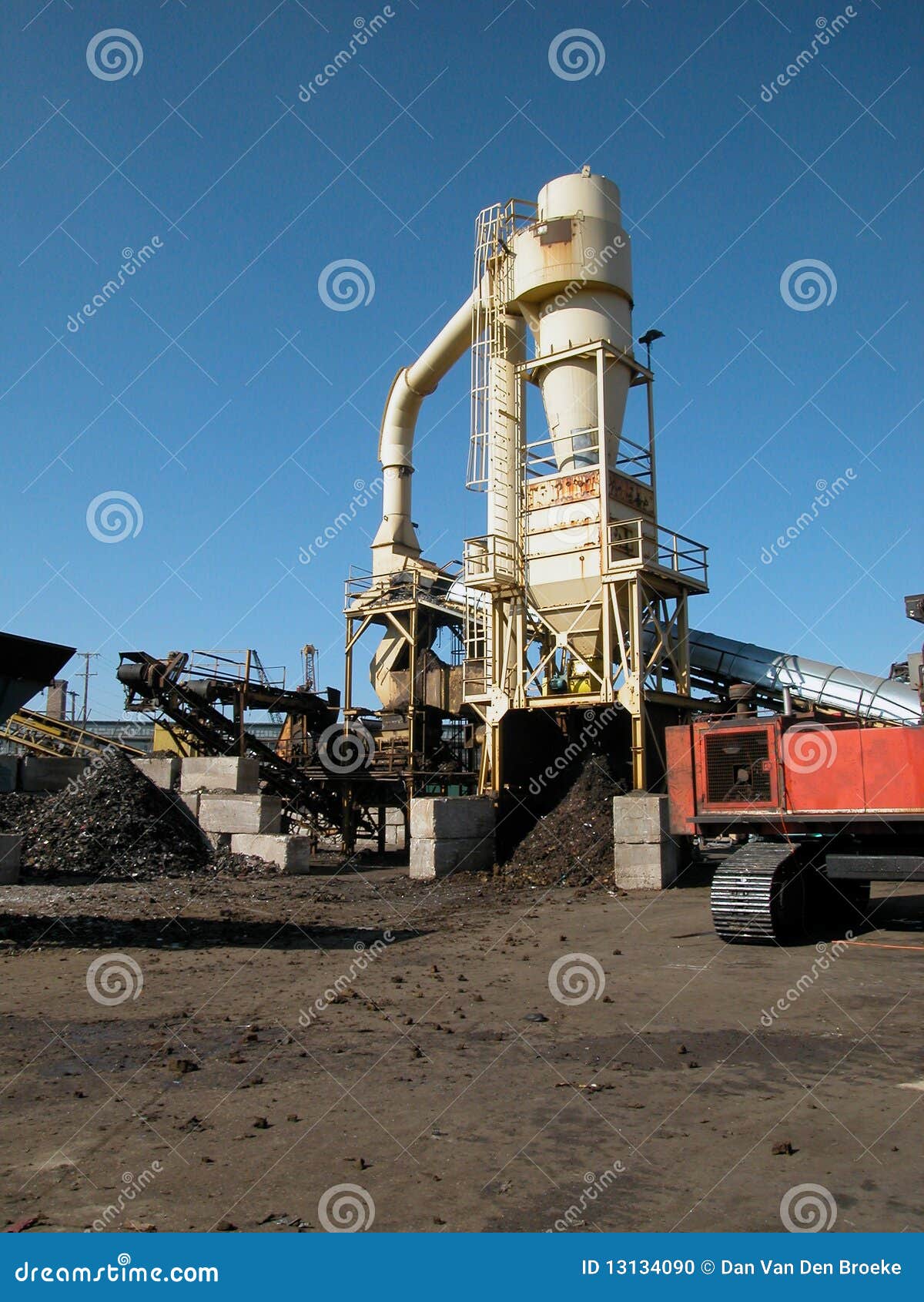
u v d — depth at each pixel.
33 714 40.41
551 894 22.98
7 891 22.39
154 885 24.45
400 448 42.03
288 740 39.25
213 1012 10.62
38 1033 9.67
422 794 36.50
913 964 13.02
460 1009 10.64
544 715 30.98
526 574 30.33
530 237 31.19
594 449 29.14
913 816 14.46
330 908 20.89
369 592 39.75
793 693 31.48
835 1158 6.06
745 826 16.39
